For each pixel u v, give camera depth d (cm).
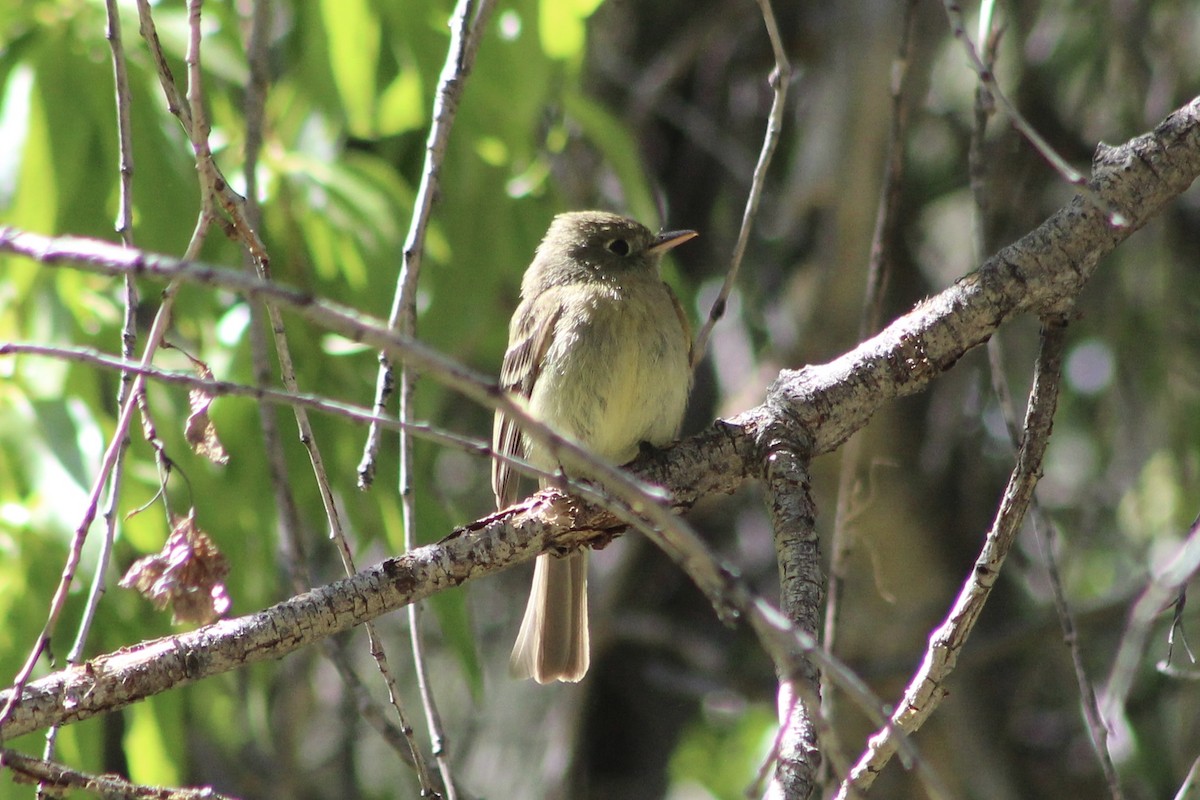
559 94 1130
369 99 1003
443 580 642
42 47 947
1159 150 692
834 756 466
